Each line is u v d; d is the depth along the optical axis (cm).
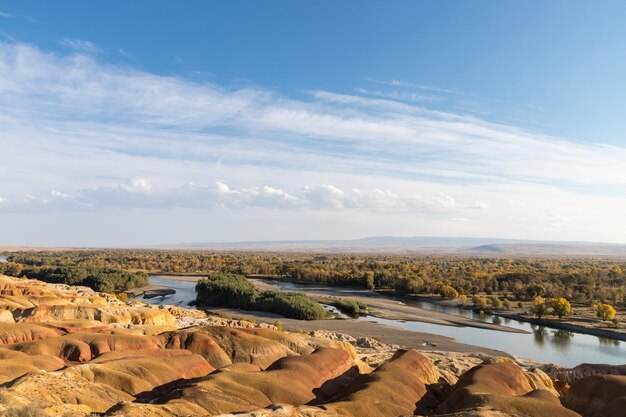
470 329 9200
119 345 4725
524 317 10225
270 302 10369
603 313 9506
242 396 3475
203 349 4997
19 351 4238
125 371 3841
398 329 8681
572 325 9269
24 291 7906
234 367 4394
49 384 3070
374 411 3328
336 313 10675
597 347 7781
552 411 3275
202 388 3394
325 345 5572
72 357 4403
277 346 5272
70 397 3028
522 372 4428
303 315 9675
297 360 4509
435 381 4534
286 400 3650
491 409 3209
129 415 2633
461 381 4156
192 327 5556
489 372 4184
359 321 9462
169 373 4047
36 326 5128
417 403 3797
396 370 4194
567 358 7056
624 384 3859
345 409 3225
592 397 3953
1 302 6775
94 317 6500
